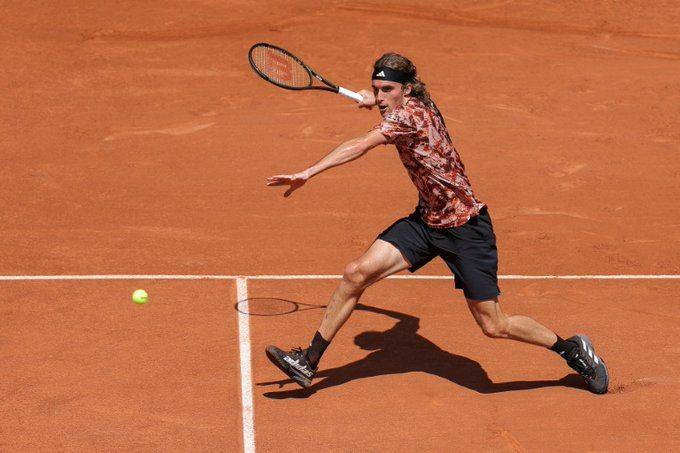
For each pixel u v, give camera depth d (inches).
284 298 1064.2
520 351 954.1
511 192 1494.8
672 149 1728.6
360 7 2549.2
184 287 1085.8
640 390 871.1
